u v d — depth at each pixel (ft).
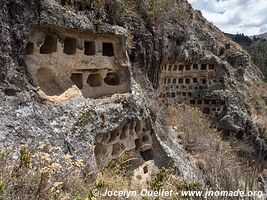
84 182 23.17
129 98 35.91
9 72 25.16
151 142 39.91
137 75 49.90
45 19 28.14
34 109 25.73
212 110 79.10
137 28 50.52
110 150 32.68
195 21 92.38
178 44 71.56
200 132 59.93
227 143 66.64
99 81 35.63
